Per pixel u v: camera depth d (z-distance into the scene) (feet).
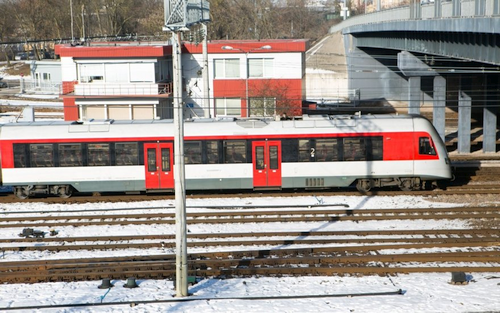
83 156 94.58
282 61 155.94
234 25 287.69
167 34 251.39
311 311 52.75
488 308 52.49
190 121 95.30
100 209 86.63
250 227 78.84
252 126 94.07
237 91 157.58
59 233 77.77
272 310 53.11
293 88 156.46
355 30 193.67
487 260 65.36
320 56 281.95
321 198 92.17
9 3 348.38
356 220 80.84
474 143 141.38
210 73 157.89
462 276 58.95
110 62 152.66
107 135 94.43
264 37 293.43
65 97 151.84
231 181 94.38
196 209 87.61
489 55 87.35
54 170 94.79
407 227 77.51
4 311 53.98
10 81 305.53
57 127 95.04
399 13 135.23
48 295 58.08
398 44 146.82
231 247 71.56
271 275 63.00
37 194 100.27
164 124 94.94
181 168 56.90
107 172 94.73
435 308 52.75
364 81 228.84
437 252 67.72
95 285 60.95
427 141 93.76
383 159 93.71
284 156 93.97
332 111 194.80
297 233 75.05
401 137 93.45
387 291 57.26
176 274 57.67
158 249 71.26
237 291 58.18
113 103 152.15
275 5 383.86
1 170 95.25
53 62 248.73
